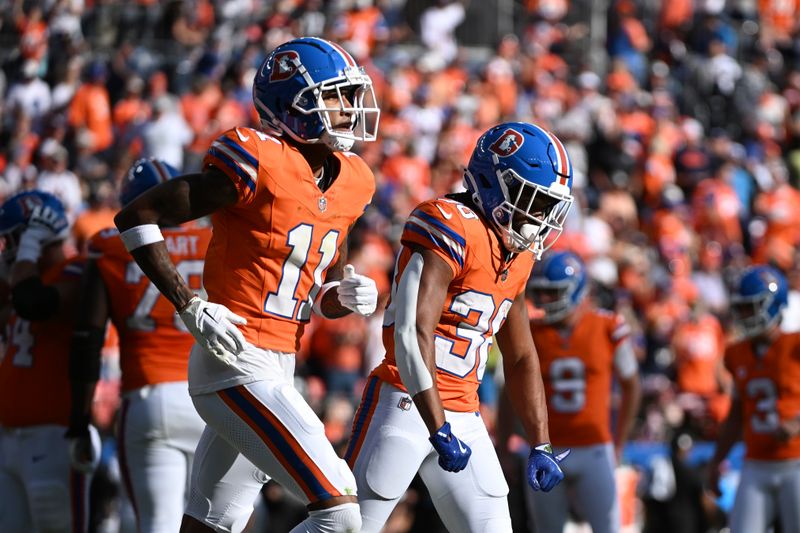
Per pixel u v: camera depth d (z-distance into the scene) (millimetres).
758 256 46906
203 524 13844
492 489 14672
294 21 52594
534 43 58062
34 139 46219
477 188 14469
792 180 55469
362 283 14023
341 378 35500
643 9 61906
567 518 23344
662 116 55031
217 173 12914
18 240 18875
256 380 13094
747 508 23578
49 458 18328
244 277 13234
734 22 62625
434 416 13461
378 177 44062
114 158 43562
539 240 14656
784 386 23281
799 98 59938
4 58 49031
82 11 52750
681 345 38094
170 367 17266
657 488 30328
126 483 17453
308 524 12977
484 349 14758
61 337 18484
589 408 23047
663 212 46781
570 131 49875
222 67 50031
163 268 12789
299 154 13383
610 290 40625
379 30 54906
